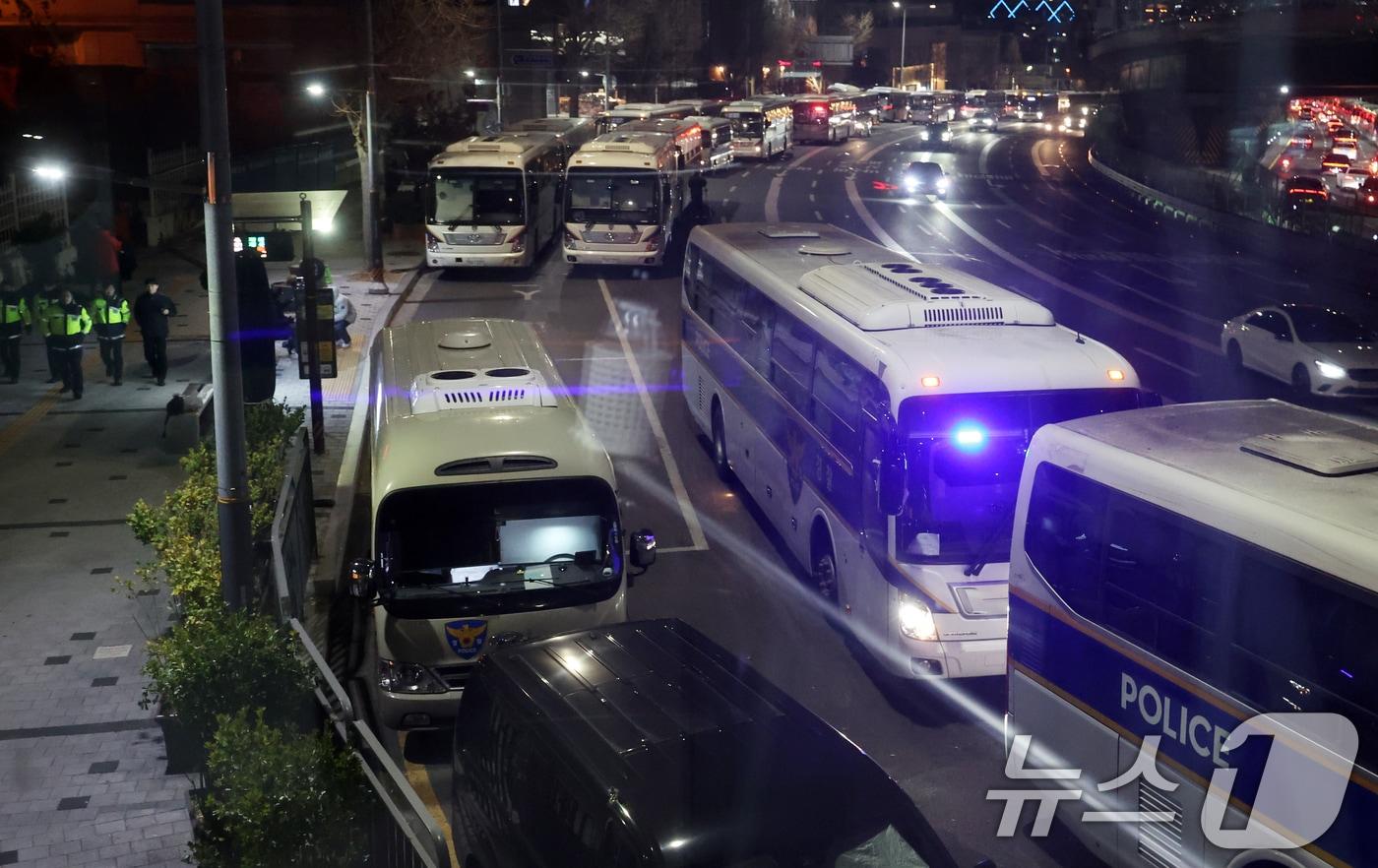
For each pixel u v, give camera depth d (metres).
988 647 10.69
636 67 84.75
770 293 14.91
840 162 68.69
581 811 6.82
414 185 45.44
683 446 19.09
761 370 15.29
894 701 11.40
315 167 49.62
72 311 20.41
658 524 15.95
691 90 97.25
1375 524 6.73
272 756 7.84
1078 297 30.91
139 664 11.62
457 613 10.09
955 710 11.25
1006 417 10.71
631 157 32.78
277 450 13.59
